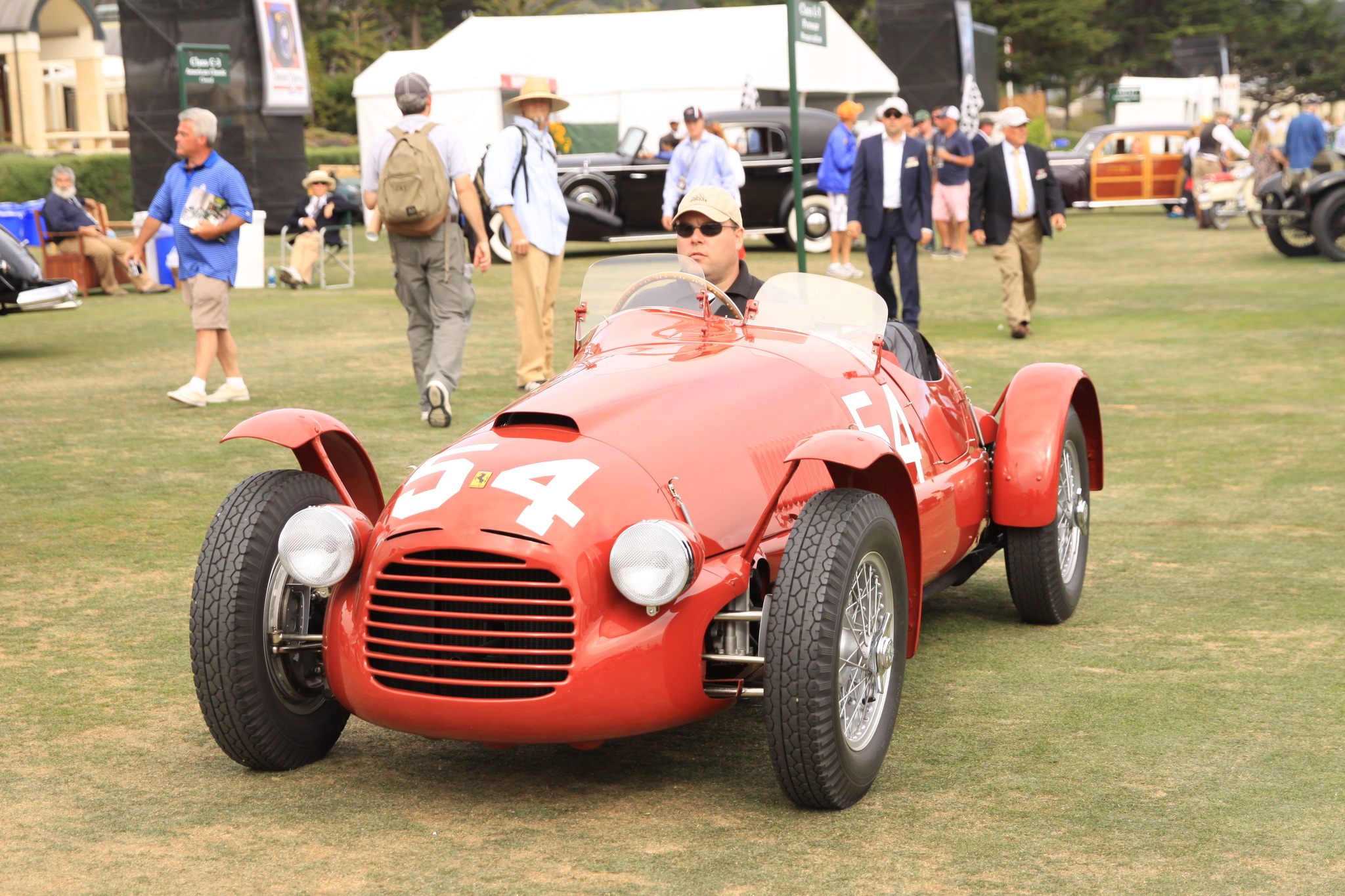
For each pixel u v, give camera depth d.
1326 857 3.15
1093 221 29.14
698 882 3.06
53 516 6.72
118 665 4.66
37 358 12.44
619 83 28.39
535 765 3.83
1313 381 10.41
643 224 22.44
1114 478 7.56
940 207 21.34
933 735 4.00
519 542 3.30
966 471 4.79
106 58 40.88
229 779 3.72
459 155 8.77
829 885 3.04
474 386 10.38
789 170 22.39
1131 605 5.36
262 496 3.71
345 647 3.48
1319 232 19.19
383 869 3.15
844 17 68.00
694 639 3.38
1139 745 3.88
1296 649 4.74
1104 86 75.81
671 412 3.79
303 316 15.21
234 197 9.55
